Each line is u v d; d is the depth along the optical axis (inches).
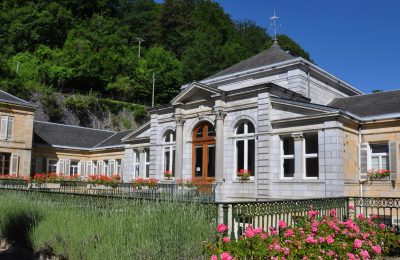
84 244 334.3
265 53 1064.2
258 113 728.3
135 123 2169.0
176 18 3085.6
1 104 1176.8
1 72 1969.7
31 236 414.0
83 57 2330.2
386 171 652.7
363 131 689.6
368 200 512.4
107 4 3137.3
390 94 849.5
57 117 1894.7
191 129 849.5
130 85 2393.0
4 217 476.7
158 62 2642.7
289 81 905.5
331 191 625.6
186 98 856.9
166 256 285.7
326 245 286.7
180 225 302.7
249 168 746.8
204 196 669.9
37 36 2429.9
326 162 637.3
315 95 938.1
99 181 949.2
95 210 399.2
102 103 2066.9
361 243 295.9
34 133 1343.5
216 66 2384.4
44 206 462.6
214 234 303.1
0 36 2380.7
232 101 780.6
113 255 294.7
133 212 338.0
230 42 2714.1
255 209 327.9
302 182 662.5
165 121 923.4
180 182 783.1
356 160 680.4
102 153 1353.3
